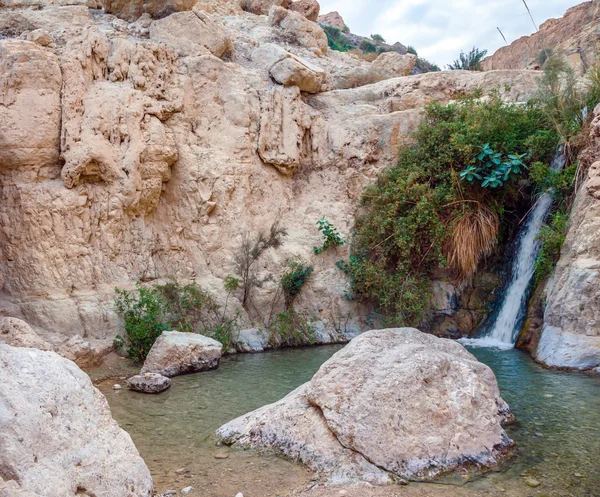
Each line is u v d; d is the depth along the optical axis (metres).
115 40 9.69
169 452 4.39
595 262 7.07
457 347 5.39
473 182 9.59
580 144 8.70
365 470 3.79
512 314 9.15
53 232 8.29
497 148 9.77
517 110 10.08
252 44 13.02
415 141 11.19
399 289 9.69
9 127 8.17
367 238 10.12
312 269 9.99
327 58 15.09
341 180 11.42
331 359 4.65
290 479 3.80
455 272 9.99
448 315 9.86
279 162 10.91
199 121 10.37
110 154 8.76
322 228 10.39
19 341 6.32
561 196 8.73
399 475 3.76
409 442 3.93
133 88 9.48
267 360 8.13
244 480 3.81
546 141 9.46
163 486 3.74
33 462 2.95
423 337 5.28
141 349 7.82
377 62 15.87
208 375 7.15
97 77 9.34
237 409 5.61
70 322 7.90
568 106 9.50
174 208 9.83
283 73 11.67
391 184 10.33
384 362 4.45
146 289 8.52
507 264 9.85
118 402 5.92
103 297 8.34
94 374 7.18
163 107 9.77
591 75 9.83
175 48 10.81
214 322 9.04
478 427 4.19
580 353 6.86
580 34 17.42
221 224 9.80
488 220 9.60
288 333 9.34
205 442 4.61
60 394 3.38
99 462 3.29
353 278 9.92
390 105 12.34
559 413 5.10
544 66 10.52
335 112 12.29
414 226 9.67
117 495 3.25
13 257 8.24
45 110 8.48
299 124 11.51
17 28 10.39
